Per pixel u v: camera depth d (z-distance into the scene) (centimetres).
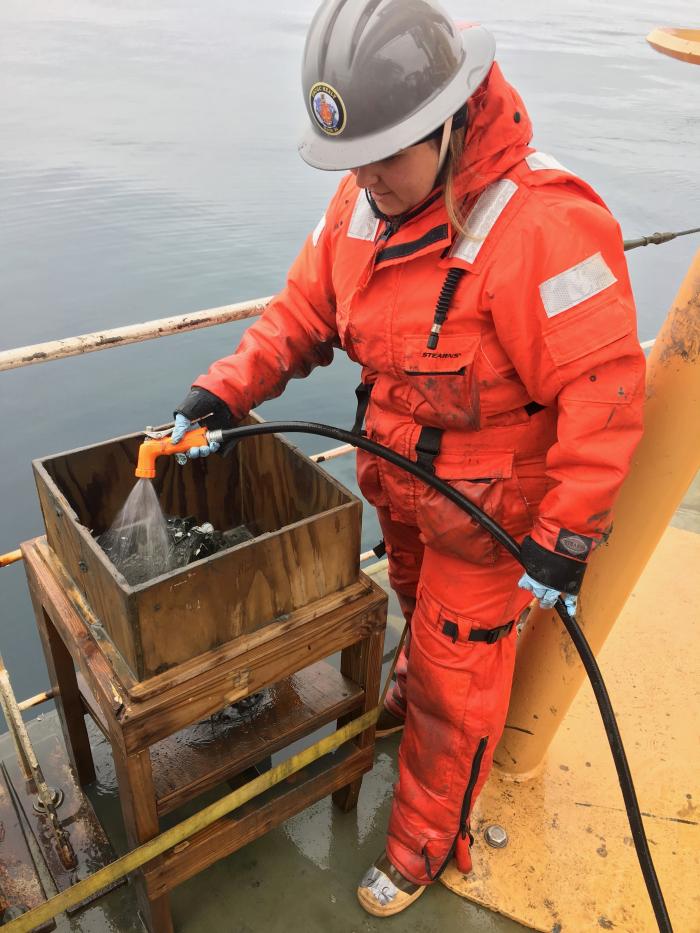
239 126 1895
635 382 117
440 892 172
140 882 151
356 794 183
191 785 144
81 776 180
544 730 183
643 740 206
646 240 167
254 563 130
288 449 156
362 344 134
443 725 154
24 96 2180
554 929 164
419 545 174
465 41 117
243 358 153
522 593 146
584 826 184
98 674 129
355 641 151
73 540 135
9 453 560
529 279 114
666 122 2216
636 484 148
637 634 238
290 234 1052
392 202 120
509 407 128
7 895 158
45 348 161
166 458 165
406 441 139
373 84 110
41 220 1076
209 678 130
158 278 877
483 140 114
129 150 1545
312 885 171
